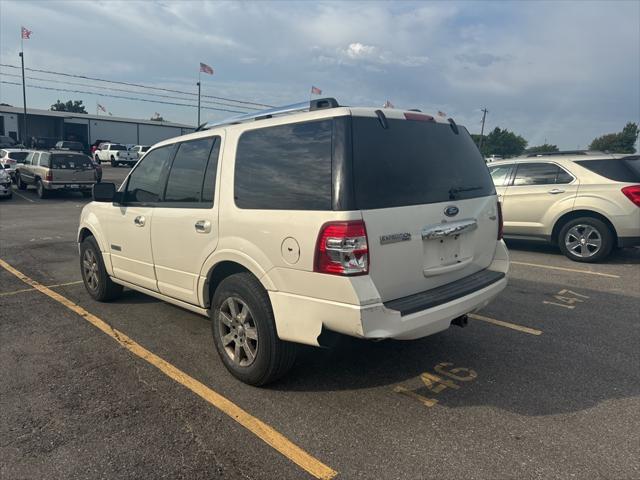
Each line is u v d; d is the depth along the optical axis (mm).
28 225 12211
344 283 2840
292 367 3551
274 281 3207
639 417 3135
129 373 3803
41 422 3096
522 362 3998
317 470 2629
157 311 5320
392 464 2672
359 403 3326
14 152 24375
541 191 8336
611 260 8117
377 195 3004
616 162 7777
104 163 42469
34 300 5734
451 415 3168
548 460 2689
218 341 3756
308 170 3082
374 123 3156
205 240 3746
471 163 3883
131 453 2777
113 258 5082
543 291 6133
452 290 3441
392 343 4379
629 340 4477
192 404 3318
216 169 3729
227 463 2688
